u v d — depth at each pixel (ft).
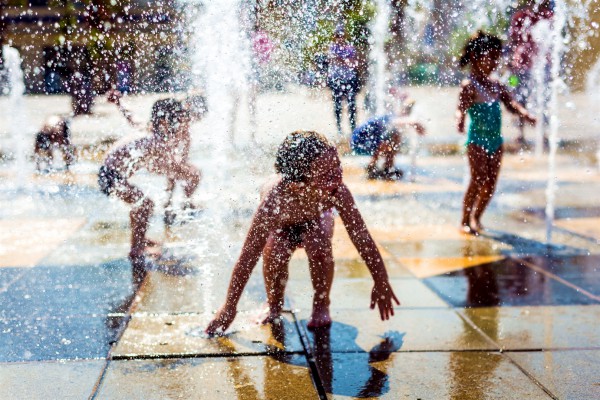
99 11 26.66
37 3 53.62
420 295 11.83
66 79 53.78
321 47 22.47
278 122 22.81
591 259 14.12
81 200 19.53
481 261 14.06
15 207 18.69
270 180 10.59
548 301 11.50
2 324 10.14
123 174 14.97
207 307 10.93
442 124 37.60
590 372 8.61
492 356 9.12
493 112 16.44
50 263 13.41
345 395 7.95
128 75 24.76
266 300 11.26
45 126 28.50
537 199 20.40
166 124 16.01
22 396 7.89
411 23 35.27
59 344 9.41
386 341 9.64
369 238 9.89
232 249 13.98
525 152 29.84
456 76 44.29
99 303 11.12
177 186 17.31
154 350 9.22
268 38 21.38
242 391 8.03
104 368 8.67
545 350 9.33
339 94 25.93
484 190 16.87
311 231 10.11
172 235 14.94
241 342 9.54
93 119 35.27
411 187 22.31
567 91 39.06
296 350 9.28
